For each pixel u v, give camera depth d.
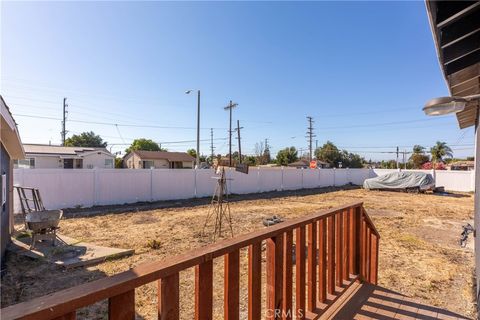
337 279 2.51
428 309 2.39
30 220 5.15
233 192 15.05
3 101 3.58
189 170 13.16
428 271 4.44
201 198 13.20
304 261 2.00
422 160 35.16
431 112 1.93
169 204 11.30
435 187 16.88
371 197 14.54
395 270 4.46
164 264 1.00
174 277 1.03
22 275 4.02
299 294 1.96
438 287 3.85
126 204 11.07
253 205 11.55
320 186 19.98
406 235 6.75
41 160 20.30
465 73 2.32
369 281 3.13
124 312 0.88
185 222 7.95
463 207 11.27
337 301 2.47
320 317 2.17
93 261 4.56
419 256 5.18
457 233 7.05
